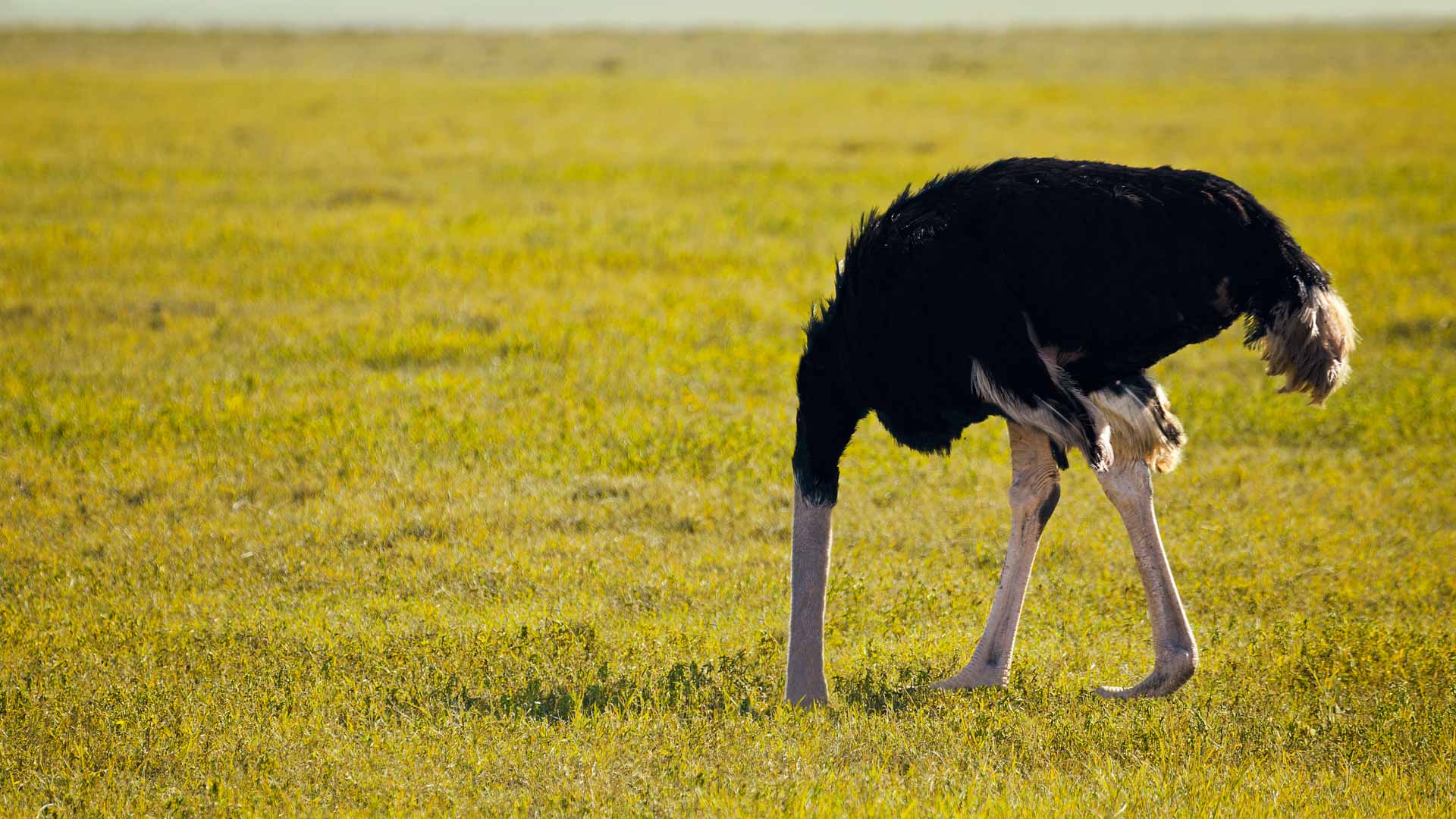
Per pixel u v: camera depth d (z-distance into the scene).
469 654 21.02
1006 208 18.45
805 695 18.88
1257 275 18.19
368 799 16.39
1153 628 19.38
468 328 42.31
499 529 27.41
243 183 71.00
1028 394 18.27
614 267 52.09
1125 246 18.17
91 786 16.78
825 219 63.19
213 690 19.66
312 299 45.78
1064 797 16.36
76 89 129.00
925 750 17.91
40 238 53.53
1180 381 38.72
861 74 175.38
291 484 29.45
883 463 31.78
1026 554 20.20
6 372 36.41
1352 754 18.02
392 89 136.88
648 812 15.88
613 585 24.61
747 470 30.86
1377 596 24.72
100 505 27.92
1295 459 32.69
